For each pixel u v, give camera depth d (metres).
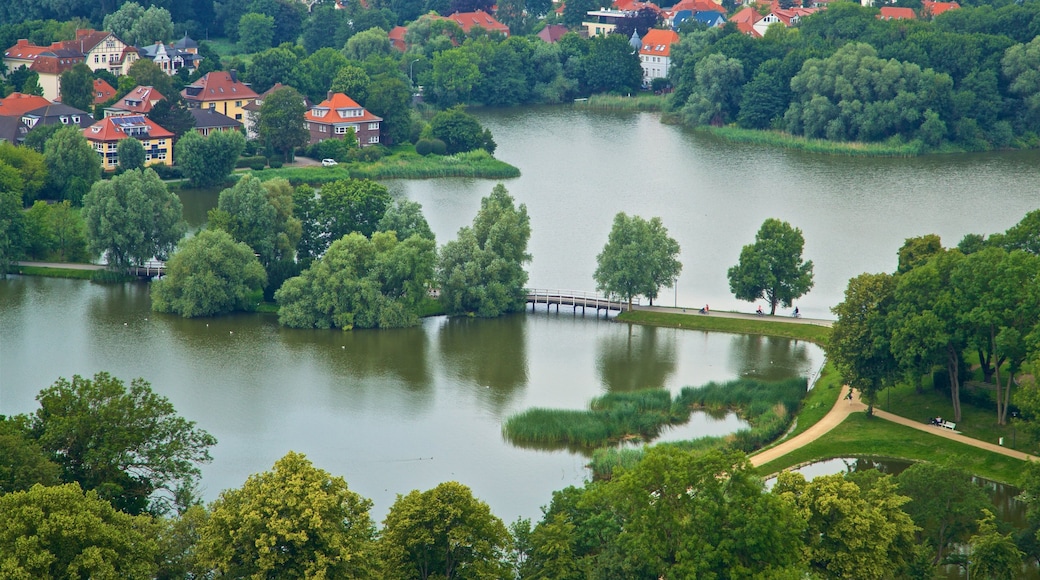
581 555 149.00
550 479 193.25
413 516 141.25
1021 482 166.12
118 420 164.62
